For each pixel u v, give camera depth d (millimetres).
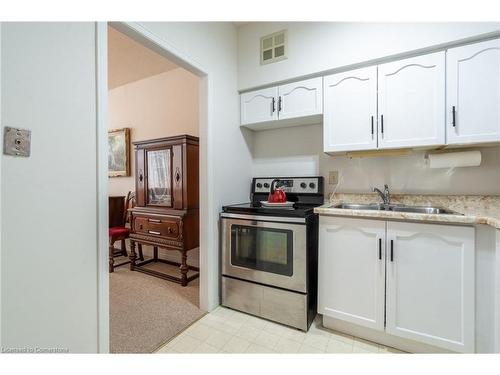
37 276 961
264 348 1504
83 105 1103
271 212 1774
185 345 1532
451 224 1287
